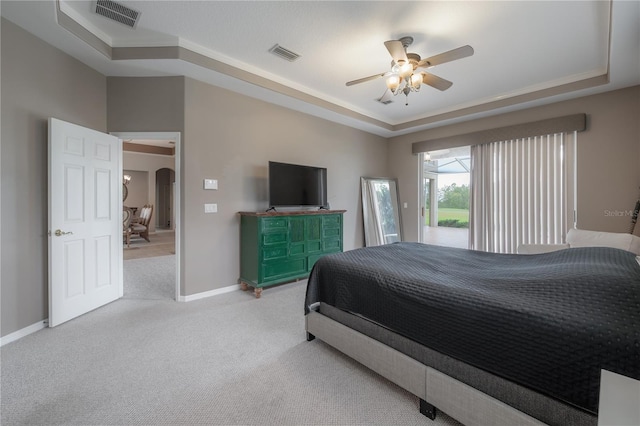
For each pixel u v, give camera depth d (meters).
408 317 1.61
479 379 1.34
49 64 2.56
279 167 3.79
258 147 3.84
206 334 2.44
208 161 3.39
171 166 9.29
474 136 4.51
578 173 3.61
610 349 1.00
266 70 3.40
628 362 0.96
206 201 3.38
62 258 2.60
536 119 3.94
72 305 2.70
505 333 1.24
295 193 3.97
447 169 9.32
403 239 5.64
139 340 2.32
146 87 3.19
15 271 2.32
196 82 3.27
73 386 1.73
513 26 2.47
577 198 3.61
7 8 2.11
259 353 2.14
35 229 2.48
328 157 4.77
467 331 1.36
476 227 4.53
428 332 1.51
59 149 2.56
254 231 3.45
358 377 1.85
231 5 2.27
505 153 4.24
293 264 3.72
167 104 3.19
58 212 2.55
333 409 1.56
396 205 5.66
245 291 3.63
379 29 2.55
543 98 3.65
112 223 3.19
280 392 1.70
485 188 4.45
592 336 1.04
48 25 2.29
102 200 3.04
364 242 5.39
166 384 1.76
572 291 1.23
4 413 1.50
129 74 3.15
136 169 8.65
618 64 2.76
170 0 2.22
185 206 3.22
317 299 2.27
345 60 3.15
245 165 3.72
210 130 3.39
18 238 2.35
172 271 4.59
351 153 5.15
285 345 2.26
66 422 1.45
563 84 3.48
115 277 3.25
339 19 2.43
